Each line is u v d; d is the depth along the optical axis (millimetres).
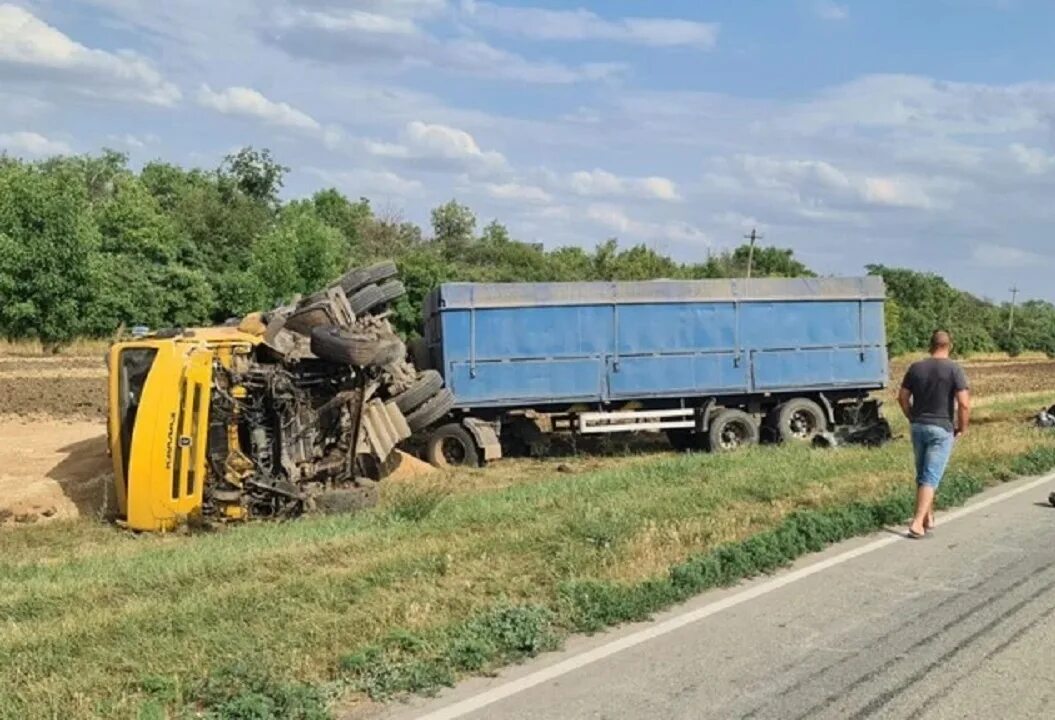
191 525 11961
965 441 17266
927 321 75750
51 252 41469
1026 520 11102
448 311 18375
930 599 7953
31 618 7449
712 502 11328
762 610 7637
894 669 6367
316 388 13625
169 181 67438
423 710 5691
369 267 15977
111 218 47625
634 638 6969
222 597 7574
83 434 20234
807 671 6340
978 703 5812
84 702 5523
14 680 5879
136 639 6594
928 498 10305
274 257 48781
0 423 22047
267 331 13422
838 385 20797
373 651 6316
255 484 12539
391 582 8023
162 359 12062
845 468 14008
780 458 15336
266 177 73500
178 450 11883
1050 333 102875
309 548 9391
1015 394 35344
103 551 10711
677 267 61062
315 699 5621
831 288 20750
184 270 47344
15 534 11844
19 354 40844
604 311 19250
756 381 20203
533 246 74062
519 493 12914
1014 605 7773
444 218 76938
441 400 16094
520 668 6379
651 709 5723
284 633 6672
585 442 20656
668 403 20141
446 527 10383
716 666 6422
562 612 7301
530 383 18828
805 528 9883
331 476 13469
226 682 5816
